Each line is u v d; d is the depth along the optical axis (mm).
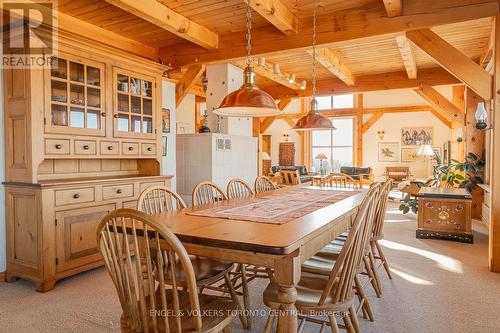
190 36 3914
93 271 3275
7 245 3000
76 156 3086
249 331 2191
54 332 2166
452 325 2217
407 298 2643
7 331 2174
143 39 4508
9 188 2943
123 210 1325
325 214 2121
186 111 9000
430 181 6715
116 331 2176
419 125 12078
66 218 2916
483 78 3352
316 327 2213
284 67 6270
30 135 2773
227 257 1536
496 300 2602
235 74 5480
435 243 4305
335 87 7191
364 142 12898
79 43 3029
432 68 6410
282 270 1449
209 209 2318
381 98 12555
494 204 3199
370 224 1894
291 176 9695
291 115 13914
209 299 1666
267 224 1832
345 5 3559
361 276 3152
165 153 4449
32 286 2908
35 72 2777
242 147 5422
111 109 3396
